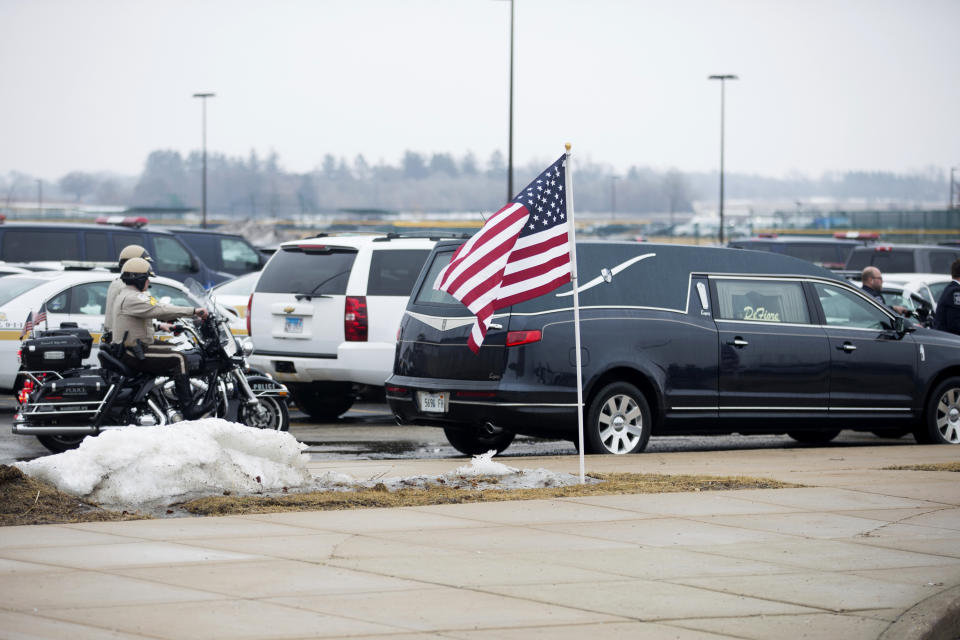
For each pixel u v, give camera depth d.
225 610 12.89
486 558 15.54
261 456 20.44
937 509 19.34
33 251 47.78
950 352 30.03
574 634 12.27
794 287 28.47
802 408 28.12
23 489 18.23
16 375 32.62
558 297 25.52
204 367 25.67
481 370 25.16
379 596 13.59
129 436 19.22
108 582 13.99
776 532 17.41
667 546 16.39
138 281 25.20
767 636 12.30
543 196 20.86
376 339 31.84
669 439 32.53
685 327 26.73
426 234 33.44
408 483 21.33
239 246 58.19
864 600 13.67
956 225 171.62
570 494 20.41
